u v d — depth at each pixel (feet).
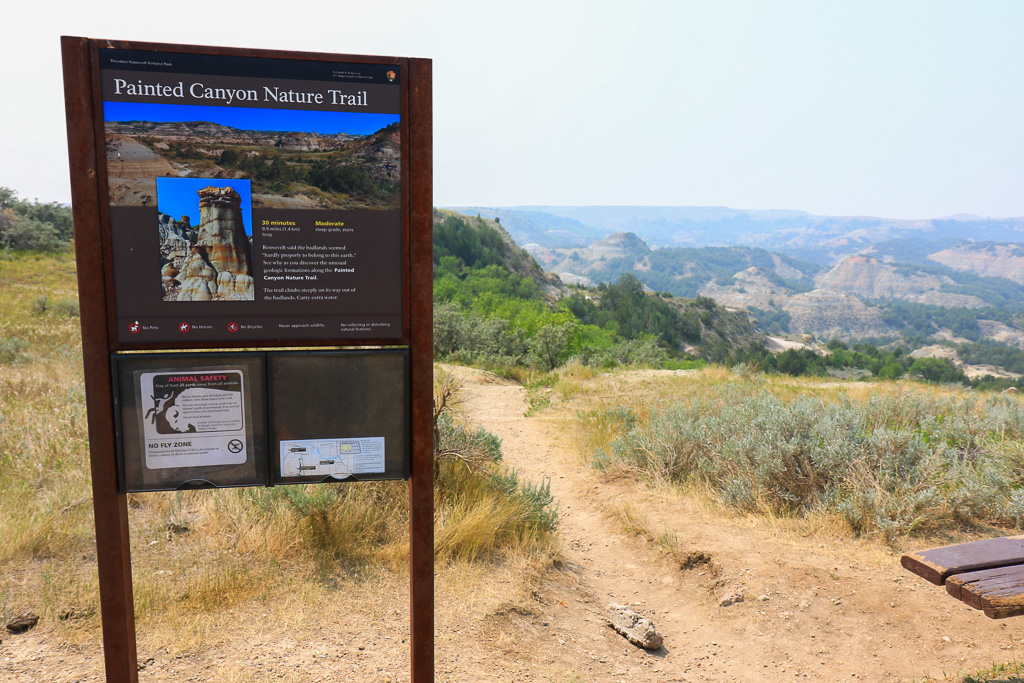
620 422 31.24
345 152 7.42
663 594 15.56
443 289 150.00
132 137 6.92
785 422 21.24
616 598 15.38
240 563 13.39
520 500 17.62
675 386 42.91
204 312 7.28
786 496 18.52
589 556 17.89
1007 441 21.53
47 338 39.86
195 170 7.08
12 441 18.98
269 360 7.50
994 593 8.20
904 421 24.59
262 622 11.46
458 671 10.46
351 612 12.13
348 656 10.63
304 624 11.51
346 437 7.82
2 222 97.86
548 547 16.46
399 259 7.70
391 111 7.47
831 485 18.67
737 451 20.89
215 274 7.25
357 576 13.51
